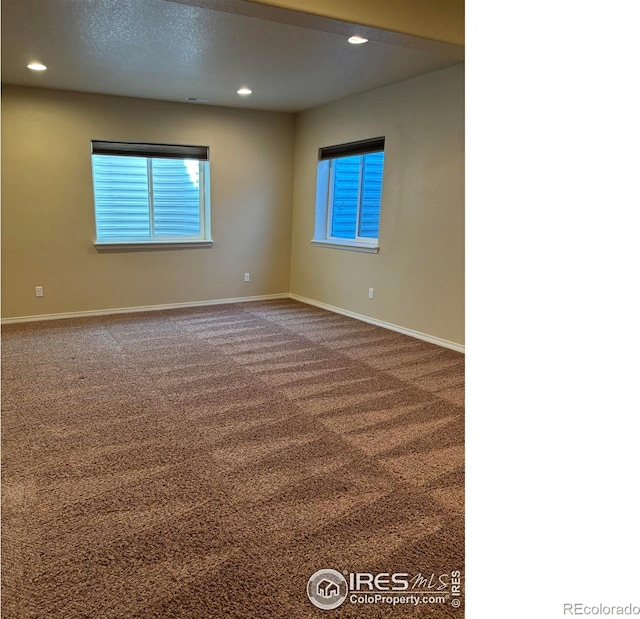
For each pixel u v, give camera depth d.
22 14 2.90
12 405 3.02
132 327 4.89
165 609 1.55
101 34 3.23
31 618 1.50
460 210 4.09
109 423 2.81
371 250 5.09
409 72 4.15
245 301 6.21
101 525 1.94
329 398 3.23
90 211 5.13
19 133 4.68
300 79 4.38
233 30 3.15
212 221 5.81
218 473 2.33
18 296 4.92
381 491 2.21
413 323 4.70
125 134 5.14
